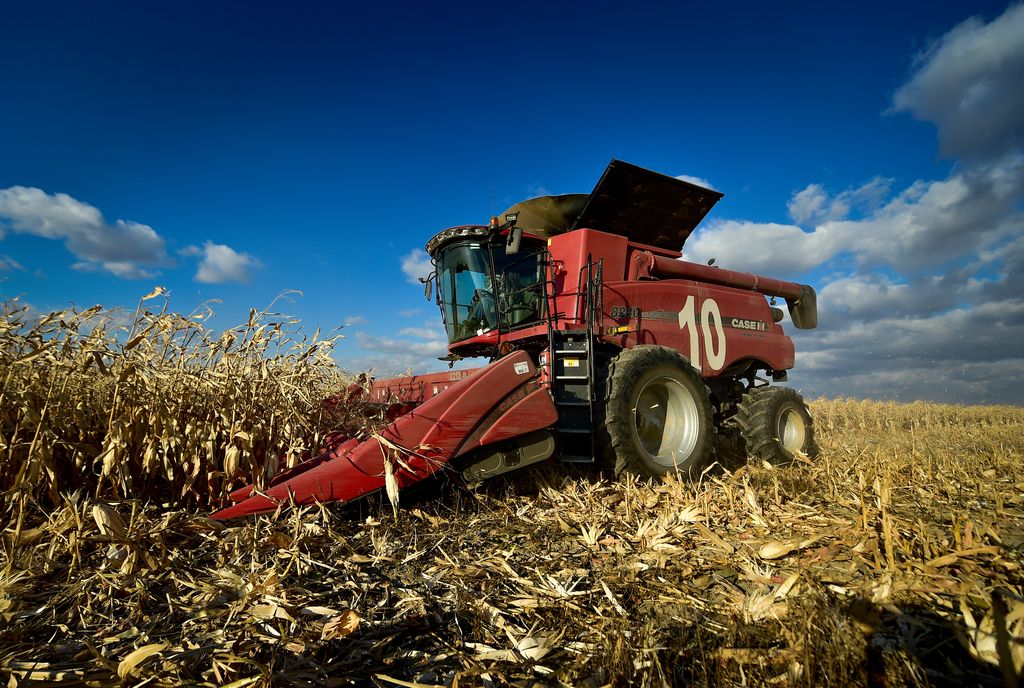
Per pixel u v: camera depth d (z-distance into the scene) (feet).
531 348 18.20
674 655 6.05
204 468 11.37
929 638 6.35
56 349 9.95
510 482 14.21
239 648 6.04
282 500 10.19
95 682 5.03
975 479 16.11
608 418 14.78
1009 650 4.77
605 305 17.75
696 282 21.49
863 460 18.20
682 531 10.44
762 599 7.14
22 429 9.39
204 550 8.93
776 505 12.43
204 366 11.87
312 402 13.39
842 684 5.40
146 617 6.75
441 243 19.83
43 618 6.64
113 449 9.52
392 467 10.67
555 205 20.71
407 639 6.63
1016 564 8.25
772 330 23.97
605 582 8.28
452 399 11.78
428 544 10.15
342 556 9.27
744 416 21.52
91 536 8.09
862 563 8.75
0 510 9.07
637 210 19.89
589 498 13.07
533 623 7.02
